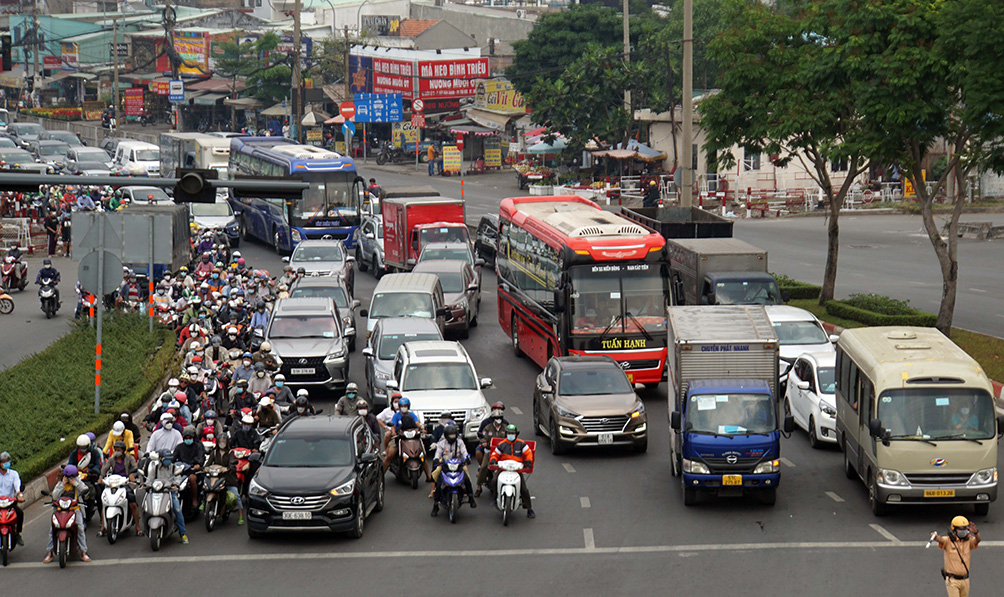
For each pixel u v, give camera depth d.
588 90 115.38
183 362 42.72
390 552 27.34
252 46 177.50
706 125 57.84
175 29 192.38
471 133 140.88
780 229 91.44
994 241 84.38
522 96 138.38
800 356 39.66
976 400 28.95
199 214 82.69
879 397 29.19
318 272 62.91
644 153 114.31
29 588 24.92
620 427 35.91
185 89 178.38
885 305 53.81
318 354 44.50
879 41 46.88
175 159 102.31
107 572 26.05
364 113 134.12
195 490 29.80
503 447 30.38
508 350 53.94
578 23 137.50
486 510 31.08
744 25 55.28
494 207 100.50
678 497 31.80
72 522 26.39
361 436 30.91
